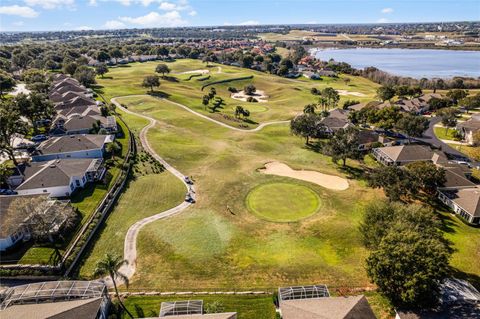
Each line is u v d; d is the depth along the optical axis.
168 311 40.19
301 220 63.34
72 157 85.69
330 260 52.56
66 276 46.94
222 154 94.62
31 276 47.09
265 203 69.50
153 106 139.38
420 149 92.38
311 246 55.78
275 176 82.50
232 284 47.09
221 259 52.09
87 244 54.44
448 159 90.81
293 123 107.50
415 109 147.88
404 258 39.69
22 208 52.34
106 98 148.12
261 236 58.16
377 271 41.25
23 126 87.00
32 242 53.88
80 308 37.97
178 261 51.28
